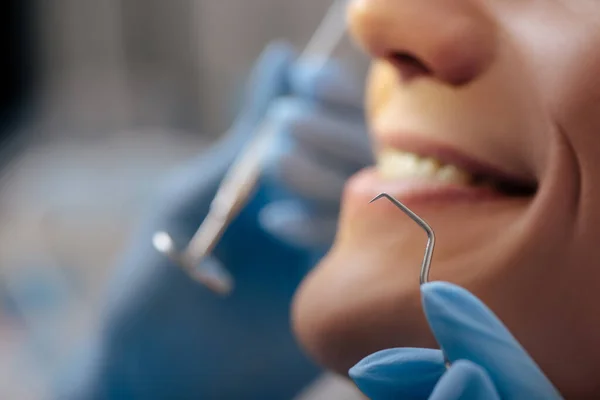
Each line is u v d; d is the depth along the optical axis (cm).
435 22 19
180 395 35
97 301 50
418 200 20
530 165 19
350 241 21
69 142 80
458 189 20
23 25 86
